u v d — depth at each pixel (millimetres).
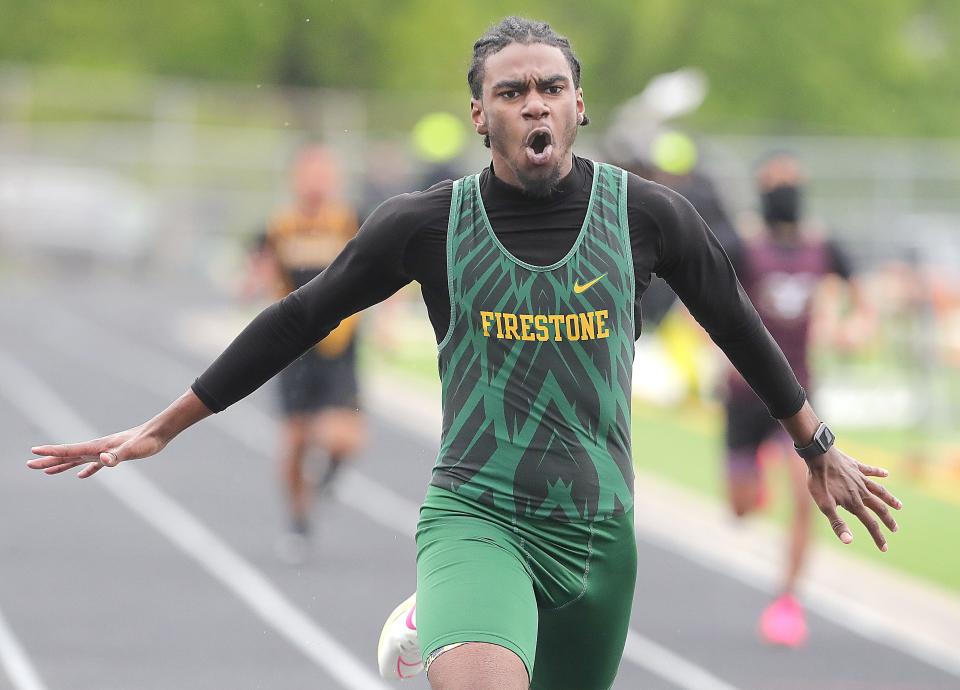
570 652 11352
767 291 23219
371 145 95750
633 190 11031
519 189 10867
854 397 48344
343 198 90562
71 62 117250
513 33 10852
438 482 11078
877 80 124438
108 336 64500
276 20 115562
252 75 115938
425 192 11133
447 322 11008
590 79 118250
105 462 11281
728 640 22375
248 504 32156
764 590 25766
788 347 23328
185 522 30188
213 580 25281
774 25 121938
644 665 20922
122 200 93938
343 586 24922
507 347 10797
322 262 26547
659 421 44688
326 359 26469
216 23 115938
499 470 10836
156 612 23016
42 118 100375
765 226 23516
